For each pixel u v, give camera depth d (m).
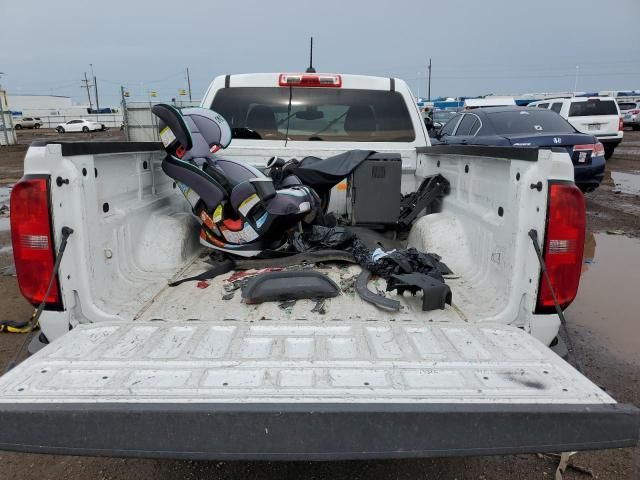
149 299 2.54
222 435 1.61
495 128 9.55
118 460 2.76
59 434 1.62
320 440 1.62
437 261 2.88
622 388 3.49
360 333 2.14
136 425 1.61
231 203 3.04
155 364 1.89
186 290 2.66
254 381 1.78
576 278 2.28
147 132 14.95
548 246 2.21
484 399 1.68
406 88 4.24
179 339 2.09
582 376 1.84
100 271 2.42
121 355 1.95
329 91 4.17
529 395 1.71
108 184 2.59
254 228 3.03
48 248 2.18
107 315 2.32
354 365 1.89
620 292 5.25
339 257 3.00
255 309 2.41
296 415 1.60
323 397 1.68
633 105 32.19
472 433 1.62
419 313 2.38
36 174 2.16
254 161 4.07
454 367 1.89
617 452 2.84
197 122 3.38
